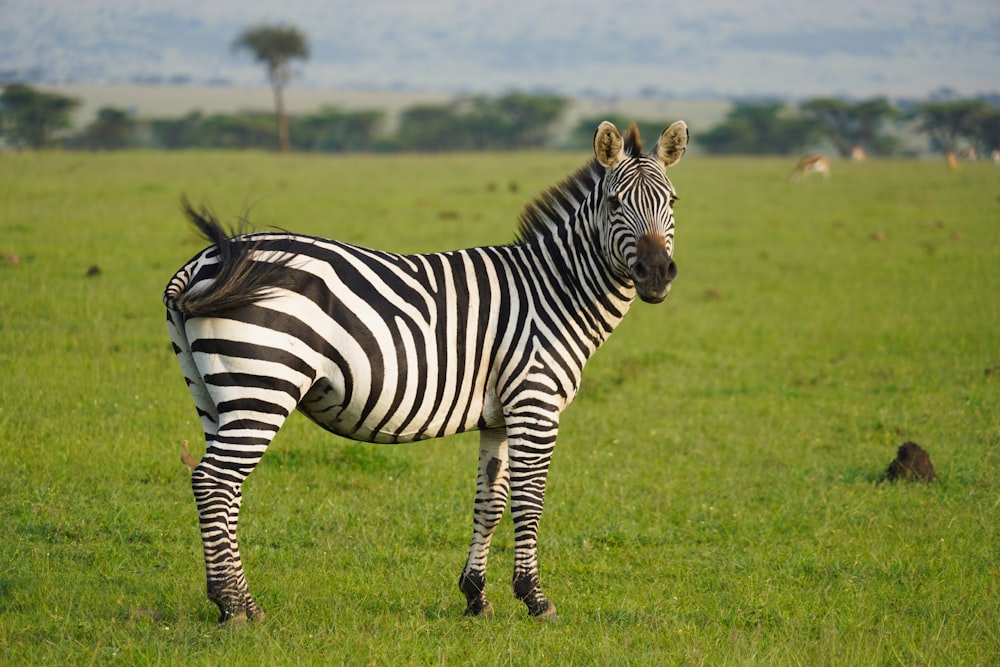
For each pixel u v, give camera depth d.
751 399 23.72
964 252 44.59
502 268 12.20
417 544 15.20
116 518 14.84
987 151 152.25
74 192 55.44
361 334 11.13
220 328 10.80
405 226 47.72
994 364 26.48
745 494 17.62
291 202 56.56
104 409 20.00
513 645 11.47
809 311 33.31
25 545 13.73
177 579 13.01
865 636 12.10
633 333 29.91
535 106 187.25
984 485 18.11
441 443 20.17
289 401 11.00
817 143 175.25
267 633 11.21
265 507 15.95
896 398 23.75
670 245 12.00
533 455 12.01
